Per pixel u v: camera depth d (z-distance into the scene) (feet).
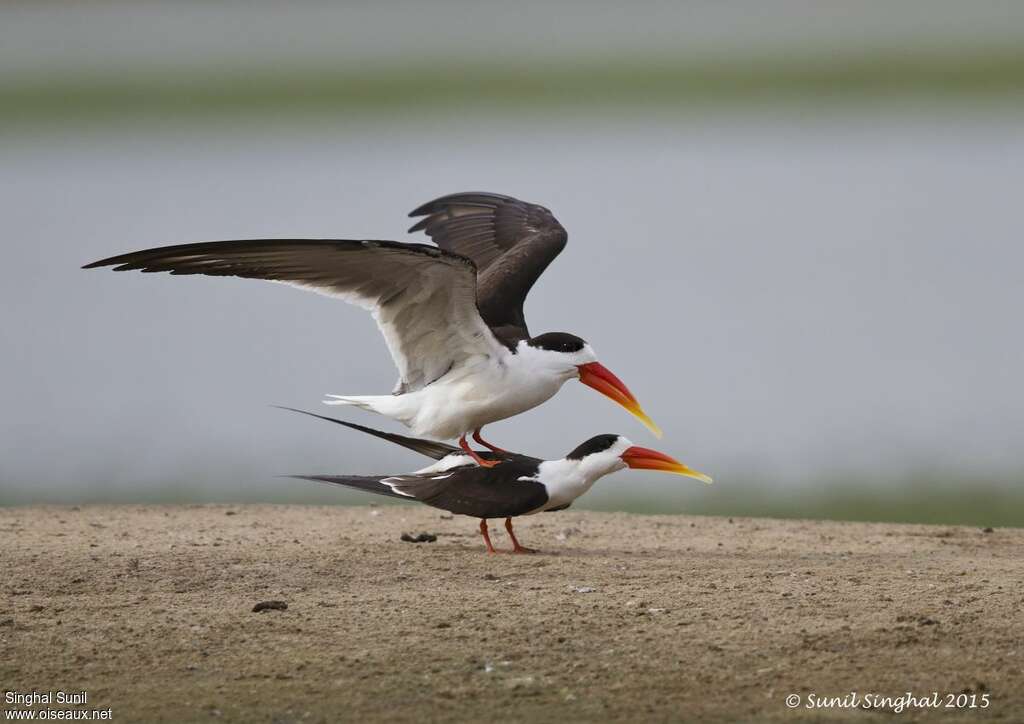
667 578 30.40
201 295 87.51
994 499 48.60
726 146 137.18
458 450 34.01
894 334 75.41
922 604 27.84
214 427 61.82
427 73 198.18
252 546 34.17
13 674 24.76
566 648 25.62
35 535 35.83
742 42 220.84
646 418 33.22
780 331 75.92
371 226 105.91
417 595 29.12
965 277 88.02
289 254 28.60
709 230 102.63
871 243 97.45
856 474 52.49
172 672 24.80
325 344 76.84
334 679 24.36
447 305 31.04
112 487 52.37
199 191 119.34
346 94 177.37
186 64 211.61
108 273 92.58
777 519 39.75
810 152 132.46
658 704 23.12
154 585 30.19
